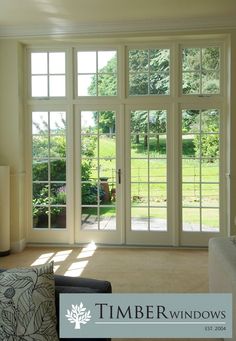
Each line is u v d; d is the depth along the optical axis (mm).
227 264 2100
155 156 4785
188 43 4668
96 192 4887
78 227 4902
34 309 1547
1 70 4691
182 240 4770
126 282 3484
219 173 4691
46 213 4953
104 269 3889
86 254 4488
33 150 4945
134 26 4508
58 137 4902
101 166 4867
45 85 4891
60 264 4078
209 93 4688
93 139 4863
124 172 4816
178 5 3967
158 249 4703
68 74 4820
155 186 4797
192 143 4738
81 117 4867
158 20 4426
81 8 4023
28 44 4820
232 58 4414
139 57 4773
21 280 1604
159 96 4715
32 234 4949
